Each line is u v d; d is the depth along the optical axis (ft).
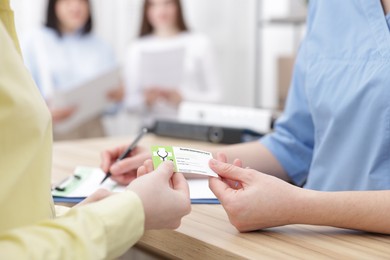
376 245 2.06
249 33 12.69
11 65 1.68
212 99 10.73
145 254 4.34
